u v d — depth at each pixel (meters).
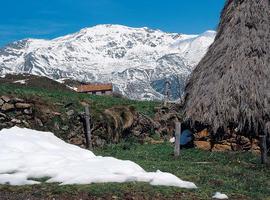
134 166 18.48
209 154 25.81
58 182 16.19
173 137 33.66
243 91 26.25
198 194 15.58
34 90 34.12
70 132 28.80
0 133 23.28
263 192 16.83
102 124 30.03
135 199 14.74
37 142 22.14
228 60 27.41
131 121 31.83
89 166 17.80
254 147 26.88
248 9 28.30
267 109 25.88
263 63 26.77
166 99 38.25
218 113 26.58
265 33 27.58
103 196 14.80
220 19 30.45
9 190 15.20
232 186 17.08
